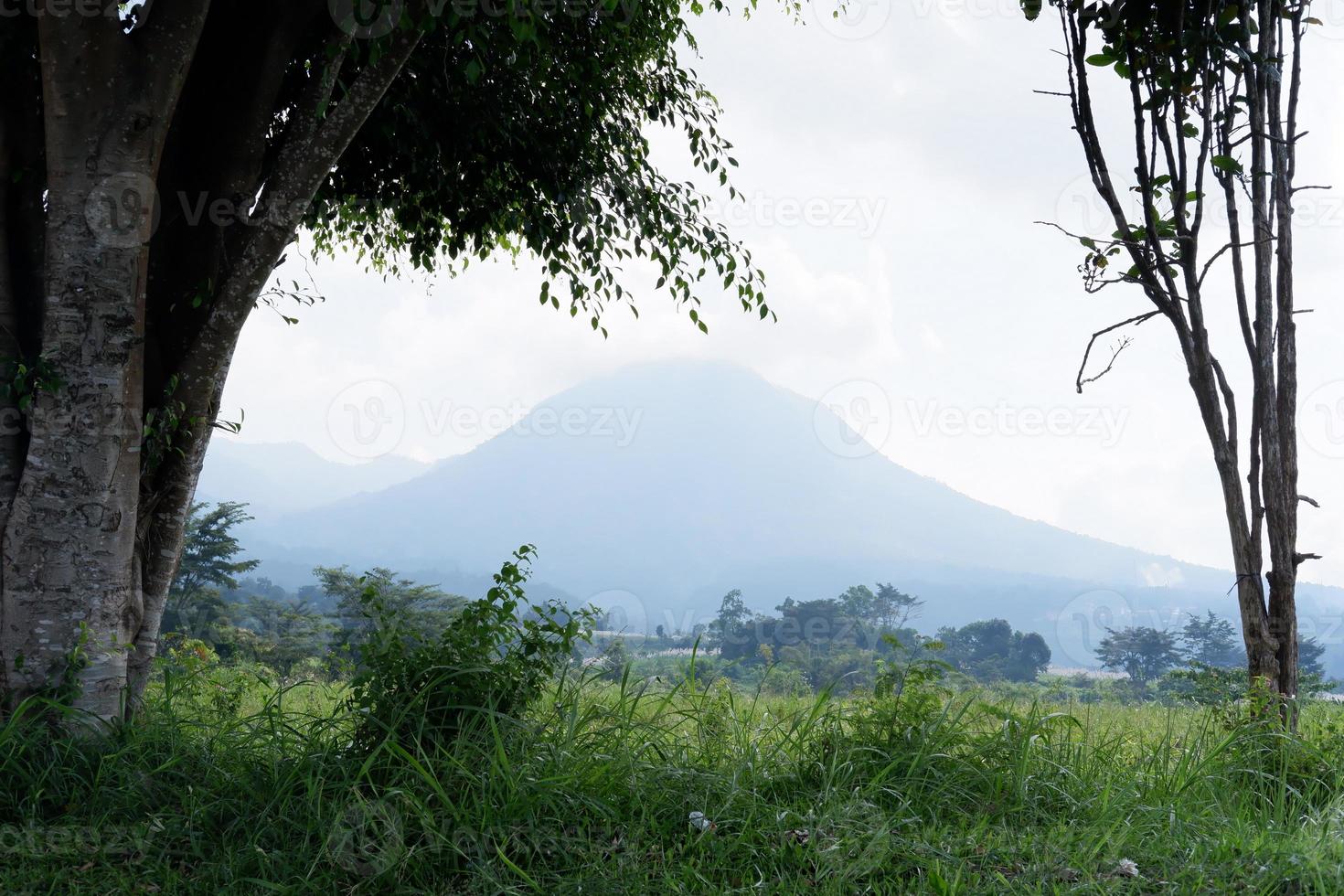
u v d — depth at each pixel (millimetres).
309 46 6520
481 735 4504
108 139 5090
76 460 5160
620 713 4953
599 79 7176
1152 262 5828
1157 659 38125
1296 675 5461
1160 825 4301
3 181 5508
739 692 7660
